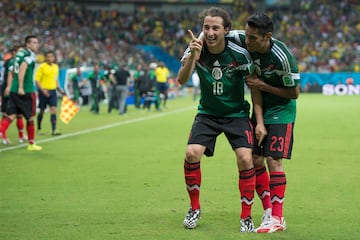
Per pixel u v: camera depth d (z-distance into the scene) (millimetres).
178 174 16875
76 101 46406
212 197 13688
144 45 84312
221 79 10688
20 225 11094
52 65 27734
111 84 43188
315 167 17969
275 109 10945
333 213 12062
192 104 54312
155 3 93562
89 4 91375
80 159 19938
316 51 82812
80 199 13508
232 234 10461
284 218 11656
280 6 94312
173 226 11062
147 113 43156
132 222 11359
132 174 16891
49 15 79250
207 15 10414
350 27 89062
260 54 10492
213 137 11055
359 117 36938
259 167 11219
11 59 23125
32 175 16781
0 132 24094
